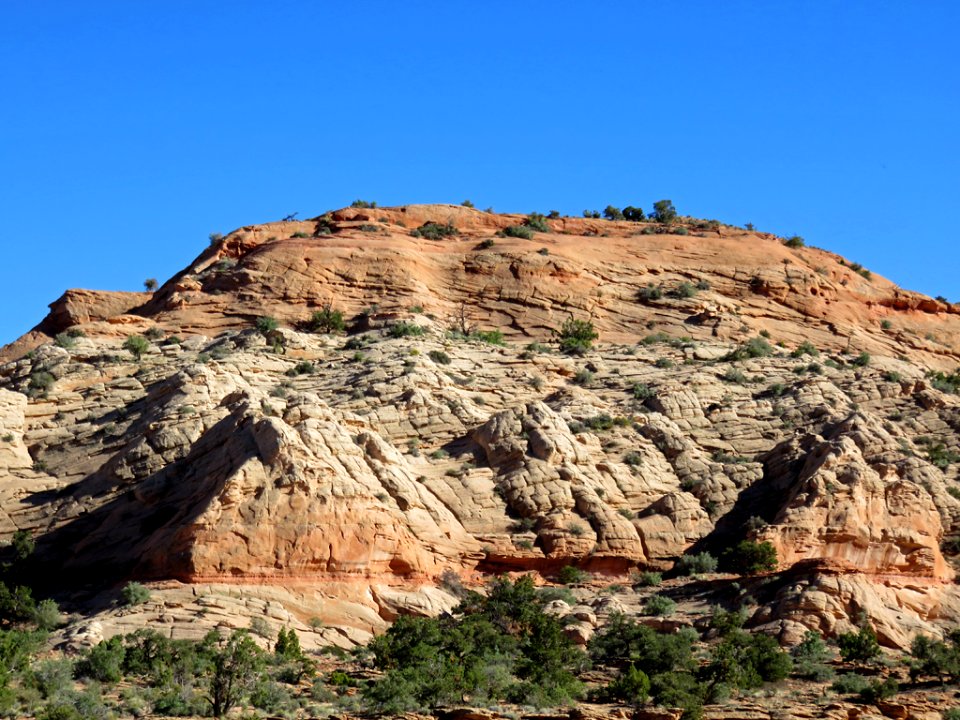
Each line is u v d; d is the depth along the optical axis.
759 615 78.44
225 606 75.19
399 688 62.03
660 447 96.38
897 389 105.44
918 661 72.75
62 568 84.50
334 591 78.19
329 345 112.56
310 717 59.41
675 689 63.88
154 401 97.50
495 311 125.31
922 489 88.06
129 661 66.06
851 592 78.62
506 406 100.69
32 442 96.19
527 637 74.25
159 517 84.75
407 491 84.50
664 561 88.06
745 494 92.56
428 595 80.31
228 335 115.38
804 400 101.94
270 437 81.88
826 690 67.56
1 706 57.00
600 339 123.69
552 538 86.69
